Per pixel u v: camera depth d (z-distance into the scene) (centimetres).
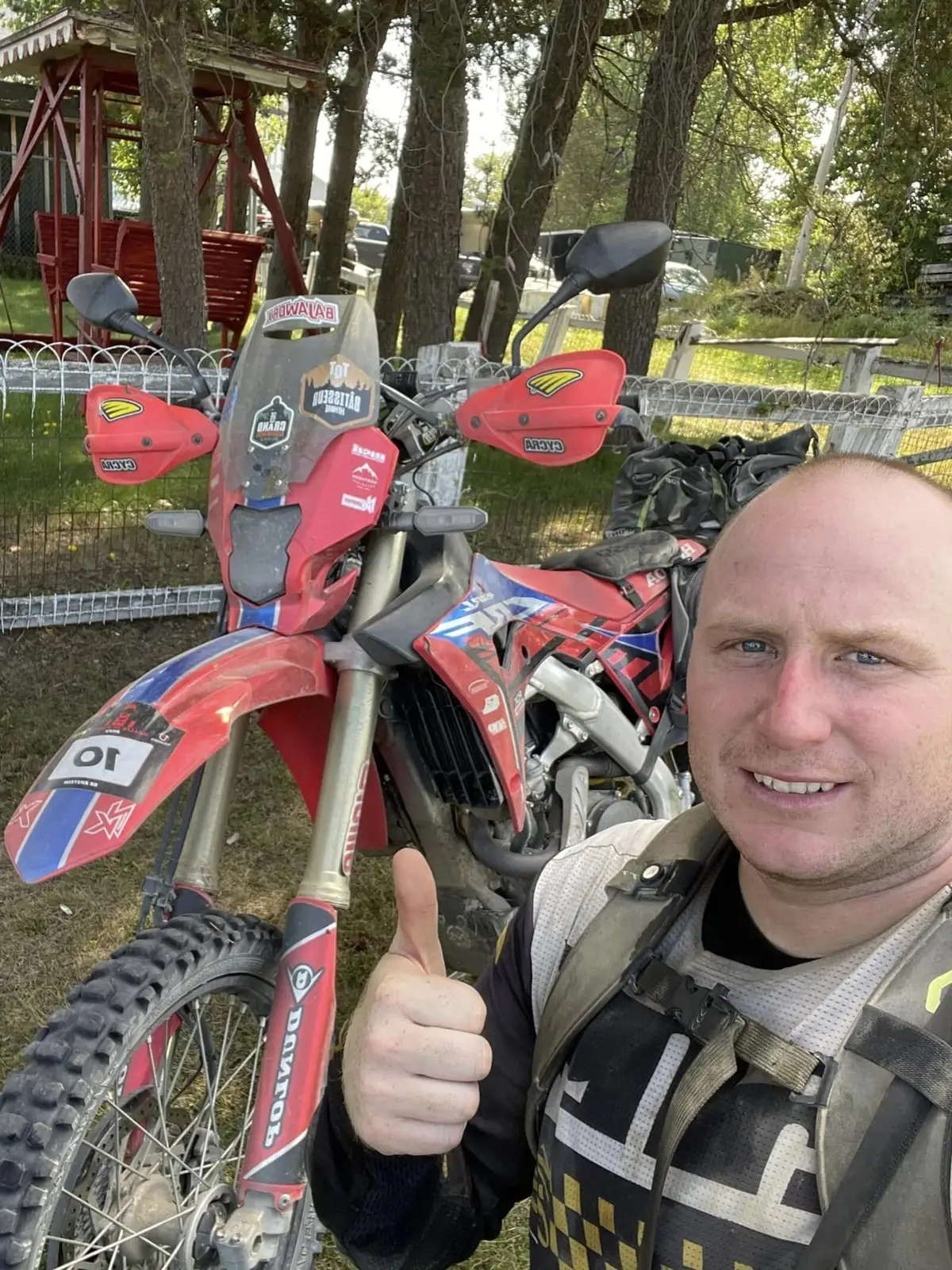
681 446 226
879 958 60
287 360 143
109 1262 123
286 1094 118
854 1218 53
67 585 332
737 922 67
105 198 819
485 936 167
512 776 154
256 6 478
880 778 58
